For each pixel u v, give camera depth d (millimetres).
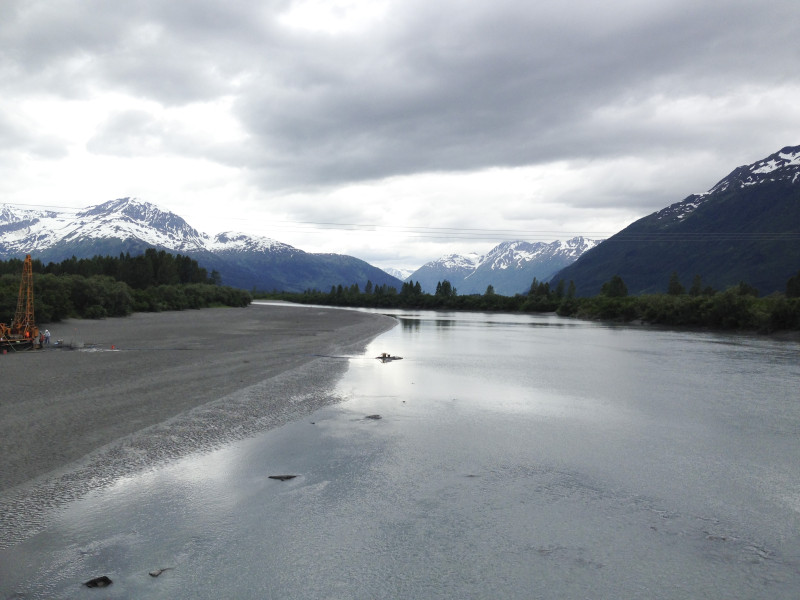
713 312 75188
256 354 33281
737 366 32844
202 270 163000
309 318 83625
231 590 7504
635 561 8570
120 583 7602
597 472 12656
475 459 13477
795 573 8289
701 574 8219
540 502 10852
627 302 102750
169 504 10328
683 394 22891
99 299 71438
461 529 9594
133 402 18344
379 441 14898
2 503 9992
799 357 38312
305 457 13367
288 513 10094
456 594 7551
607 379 26953
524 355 38094
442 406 19719
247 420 16719
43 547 8523
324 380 24656
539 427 16812
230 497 10766
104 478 11453
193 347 36656
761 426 17234
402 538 9203
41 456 12547
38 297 57219
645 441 15344
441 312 146000
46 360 28828
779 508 10727
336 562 8367
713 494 11414
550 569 8289
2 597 7133
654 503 10898
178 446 13812
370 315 101062
